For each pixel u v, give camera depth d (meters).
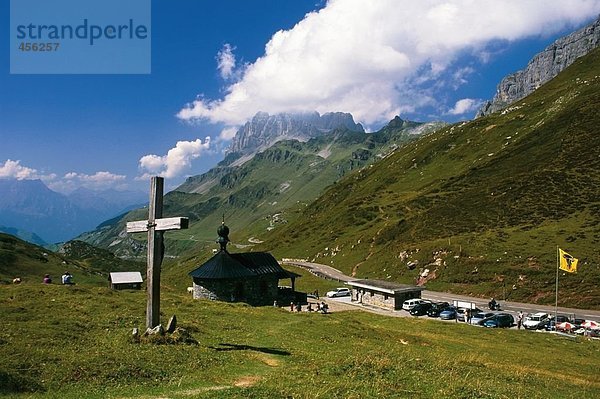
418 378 20.86
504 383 23.09
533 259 103.50
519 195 140.00
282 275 73.56
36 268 92.56
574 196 127.12
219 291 68.44
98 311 33.78
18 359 19.23
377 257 146.50
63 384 17.50
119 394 16.83
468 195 159.00
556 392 23.67
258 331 33.47
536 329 70.50
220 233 72.31
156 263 26.55
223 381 19.36
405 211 183.25
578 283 90.94
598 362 43.81
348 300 104.31
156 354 22.20
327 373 20.70
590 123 164.62
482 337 50.84
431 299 99.38
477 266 109.88
